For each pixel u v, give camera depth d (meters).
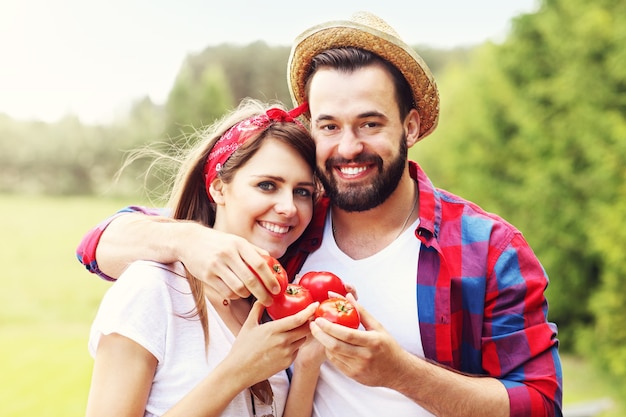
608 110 7.52
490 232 1.84
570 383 8.22
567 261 8.57
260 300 1.51
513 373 1.77
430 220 1.85
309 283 1.68
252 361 1.52
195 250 1.54
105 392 1.54
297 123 1.85
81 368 9.21
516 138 9.16
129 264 1.71
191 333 1.63
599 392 7.94
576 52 7.84
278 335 1.51
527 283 1.79
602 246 7.09
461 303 1.81
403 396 1.80
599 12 7.60
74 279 12.70
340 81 1.75
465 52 16.30
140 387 1.56
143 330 1.56
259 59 17.36
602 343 7.61
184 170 1.95
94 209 15.17
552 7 8.66
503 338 1.76
